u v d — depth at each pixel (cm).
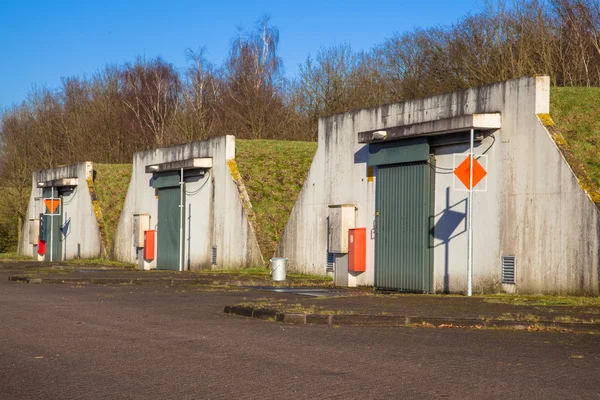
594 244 1833
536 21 4962
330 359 1035
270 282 2719
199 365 1001
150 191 4253
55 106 8131
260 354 1085
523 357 1034
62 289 2406
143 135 7575
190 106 7031
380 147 2569
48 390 857
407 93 5866
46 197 5556
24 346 1179
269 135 6400
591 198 1847
